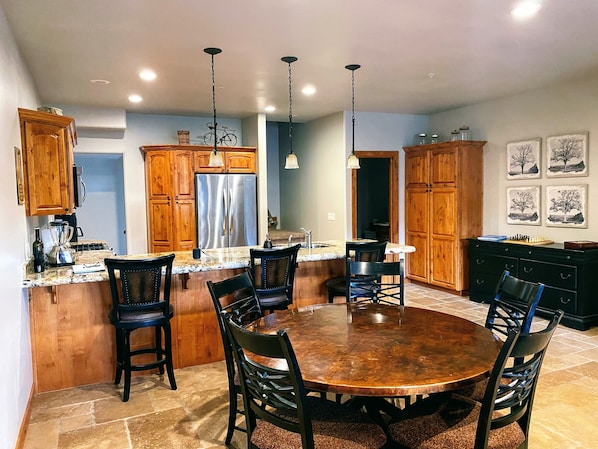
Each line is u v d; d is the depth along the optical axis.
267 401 1.76
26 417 2.76
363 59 3.97
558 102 5.17
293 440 1.80
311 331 2.32
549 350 3.99
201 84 4.81
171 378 3.28
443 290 6.41
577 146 5.00
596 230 4.88
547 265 4.88
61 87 4.86
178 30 3.20
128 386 3.10
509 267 5.33
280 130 8.57
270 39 3.41
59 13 2.85
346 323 2.47
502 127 5.89
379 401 2.46
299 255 4.09
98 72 4.26
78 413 2.92
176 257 4.02
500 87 5.22
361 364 1.86
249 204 6.80
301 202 7.96
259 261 3.81
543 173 5.40
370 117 6.82
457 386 1.70
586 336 4.38
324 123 7.14
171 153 6.38
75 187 4.53
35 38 3.28
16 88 3.19
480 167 6.14
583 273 4.52
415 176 6.78
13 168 2.83
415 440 1.79
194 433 2.66
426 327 2.38
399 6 2.83
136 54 3.73
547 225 5.39
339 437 1.78
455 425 1.87
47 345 3.28
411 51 3.77
